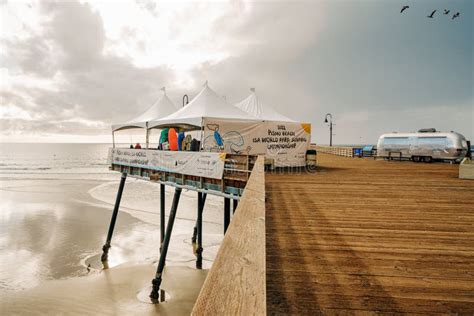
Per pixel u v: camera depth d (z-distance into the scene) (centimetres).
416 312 262
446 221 546
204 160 1146
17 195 3400
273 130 1488
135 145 1867
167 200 3136
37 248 1628
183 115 1398
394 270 346
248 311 102
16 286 1173
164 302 1032
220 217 2370
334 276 331
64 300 1044
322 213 609
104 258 1484
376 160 2278
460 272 339
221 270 136
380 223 537
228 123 1373
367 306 271
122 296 1073
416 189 874
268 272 343
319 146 4581
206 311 101
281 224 535
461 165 1095
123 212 2494
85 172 6538
